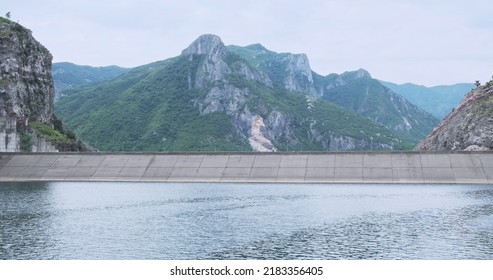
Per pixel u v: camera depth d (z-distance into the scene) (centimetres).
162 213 7731
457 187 11238
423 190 10688
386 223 6862
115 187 11700
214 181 12938
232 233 6216
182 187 11669
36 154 14612
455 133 17312
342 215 7506
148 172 13512
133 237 5988
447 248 5447
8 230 6378
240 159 13500
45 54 19900
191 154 13875
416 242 5738
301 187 11544
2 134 15325
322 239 5897
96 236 6041
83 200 9219
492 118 16250
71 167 14038
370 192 10394
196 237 5997
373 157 12875
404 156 12744
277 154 13438
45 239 5872
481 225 6688
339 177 12556
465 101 18650
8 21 18788
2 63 17650
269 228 6531
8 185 12200
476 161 12281
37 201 9088
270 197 9612
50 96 19975
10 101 16838
